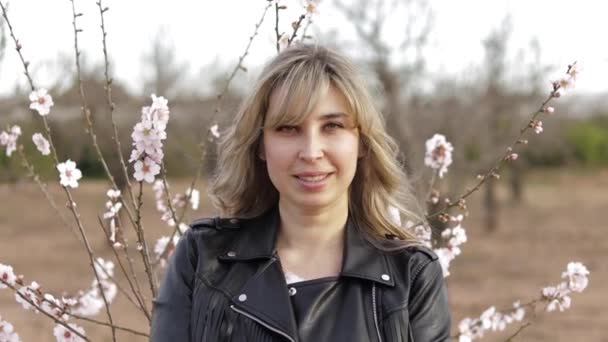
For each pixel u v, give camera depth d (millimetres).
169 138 6805
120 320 8578
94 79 10844
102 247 14797
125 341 7617
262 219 2004
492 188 18078
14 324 8555
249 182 2045
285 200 1953
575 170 34688
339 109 1828
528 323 3107
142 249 2389
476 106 12352
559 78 2555
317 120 1819
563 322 8883
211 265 1901
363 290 1852
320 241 1940
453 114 12016
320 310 1817
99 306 3162
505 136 12812
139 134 2160
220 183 2078
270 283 1845
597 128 36625
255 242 1926
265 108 1896
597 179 32219
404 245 1936
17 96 5809
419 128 11438
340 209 1951
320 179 1841
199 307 1843
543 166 34938
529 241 16000
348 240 1922
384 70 10828
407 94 11805
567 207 22844
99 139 11891
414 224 2580
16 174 8047
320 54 1862
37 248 14758
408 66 11383
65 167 2418
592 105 32281
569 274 2920
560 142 19750
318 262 1922
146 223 15656
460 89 12625
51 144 2520
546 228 18031
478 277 11930
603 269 12633
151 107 2180
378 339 1792
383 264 1886
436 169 3287
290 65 1850
